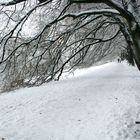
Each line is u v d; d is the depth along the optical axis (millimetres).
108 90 14992
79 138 8180
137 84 16859
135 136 8141
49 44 12414
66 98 13617
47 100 13500
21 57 12773
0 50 11328
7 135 8844
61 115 10719
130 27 7324
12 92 17062
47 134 8758
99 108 11227
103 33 16219
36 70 14773
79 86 17281
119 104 11602
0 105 13141
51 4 10859
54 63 14266
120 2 7348
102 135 8242
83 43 14633
